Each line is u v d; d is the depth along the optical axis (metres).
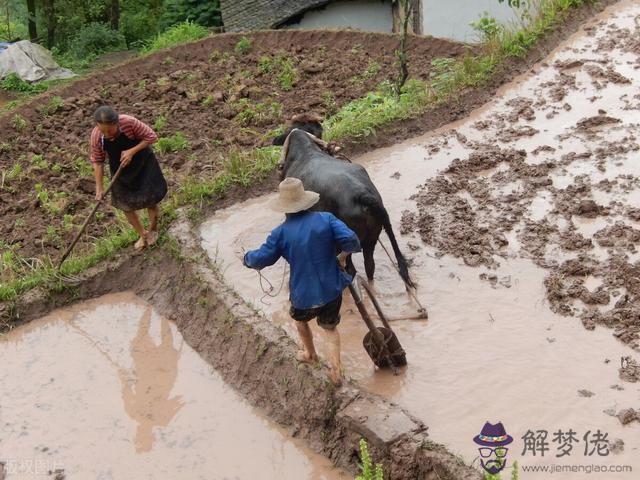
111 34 25.16
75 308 8.66
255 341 7.25
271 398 6.86
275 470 6.21
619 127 10.47
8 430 6.87
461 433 5.98
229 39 18.28
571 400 6.19
